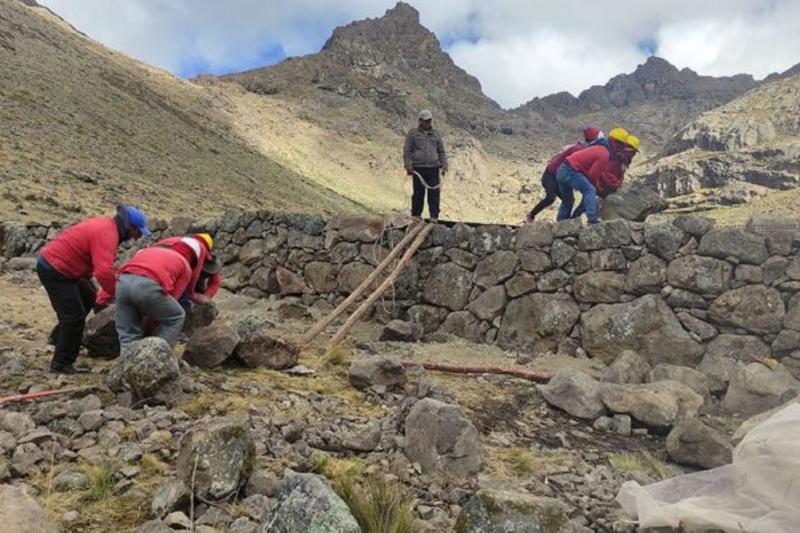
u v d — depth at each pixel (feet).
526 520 10.78
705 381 22.40
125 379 16.48
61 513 10.92
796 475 11.85
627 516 13.07
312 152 536.42
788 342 23.81
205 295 23.30
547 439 18.67
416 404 15.81
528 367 25.94
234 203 159.94
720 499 12.42
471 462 14.80
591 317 27.35
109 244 18.62
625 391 20.42
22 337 23.79
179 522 10.72
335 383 21.47
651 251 26.89
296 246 37.19
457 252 31.89
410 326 30.58
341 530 9.43
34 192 82.17
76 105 193.47
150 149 194.39
